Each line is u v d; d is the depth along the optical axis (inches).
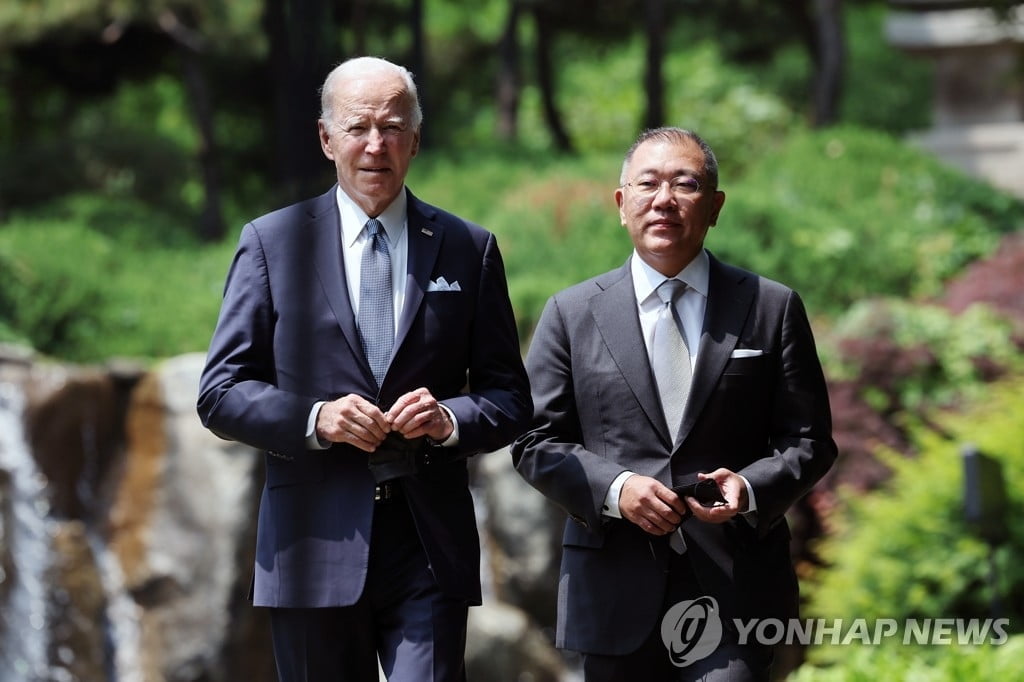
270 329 391.5
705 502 391.9
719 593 405.1
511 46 2242.9
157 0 1765.5
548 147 2191.2
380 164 385.4
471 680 960.9
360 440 366.3
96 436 1006.4
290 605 380.2
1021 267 1282.0
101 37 1861.5
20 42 1804.9
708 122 2337.6
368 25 2028.8
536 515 1007.6
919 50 1980.8
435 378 390.9
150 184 2058.3
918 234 1478.8
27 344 1171.3
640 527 410.0
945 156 1979.6
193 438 981.8
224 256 1510.8
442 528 385.7
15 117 2165.4
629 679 411.2
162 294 1326.3
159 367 1021.2
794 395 417.4
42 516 964.0
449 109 2581.2
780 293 425.1
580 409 423.5
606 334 421.4
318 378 385.1
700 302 422.9
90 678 946.1
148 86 2325.3
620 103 2677.2
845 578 800.3
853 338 1129.4
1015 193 1943.9
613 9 2155.5
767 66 2527.1
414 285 391.5
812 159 1668.3
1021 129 1956.2
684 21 2743.6
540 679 972.6
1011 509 753.6
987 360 1115.3
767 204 1400.1
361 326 389.4
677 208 412.5
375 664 394.3
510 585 1008.2
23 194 1963.6
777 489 401.7
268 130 2191.2
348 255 395.5
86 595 959.6
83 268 1321.4
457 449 378.6
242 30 1866.4
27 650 922.1
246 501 958.4
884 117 2361.0
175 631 952.3
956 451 810.8
